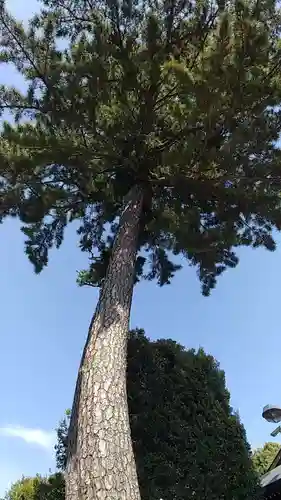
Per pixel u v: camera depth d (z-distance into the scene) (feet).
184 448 17.44
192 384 19.52
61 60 21.47
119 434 12.36
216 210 22.54
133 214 20.47
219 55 17.99
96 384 13.48
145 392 18.88
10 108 22.53
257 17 18.80
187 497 16.28
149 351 20.36
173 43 21.39
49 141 19.56
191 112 18.98
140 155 21.06
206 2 21.13
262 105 19.53
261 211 21.76
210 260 24.77
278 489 19.80
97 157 21.20
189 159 18.95
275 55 19.63
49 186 22.65
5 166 20.40
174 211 22.38
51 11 22.59
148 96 20.59
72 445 12.51
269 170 20.31
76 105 19.95
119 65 20.18
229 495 16.89
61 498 18.60
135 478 11.63
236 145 19.22
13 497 31.99
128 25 21.15
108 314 15.93
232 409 19.80
